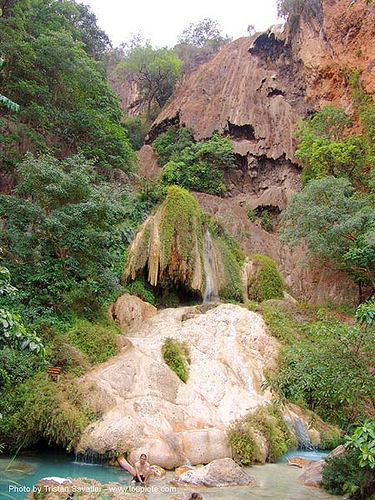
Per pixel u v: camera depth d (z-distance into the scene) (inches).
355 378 273.1
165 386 448.1
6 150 698.8
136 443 356.5
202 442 379.2
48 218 521.3
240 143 1203.9
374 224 701.9
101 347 482.3
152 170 1285.7
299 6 1262.3
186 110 1346.0
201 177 1162.0
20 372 404.2
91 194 564.1
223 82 1363.2
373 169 855.7
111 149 936.3
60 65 815.1
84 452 354.0
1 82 762.2
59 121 842.8
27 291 525.7
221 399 470.6
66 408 374.9
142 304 655.8
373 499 267.1
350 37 1093.8
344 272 856.3
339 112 996.6
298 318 700.7
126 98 1776.6
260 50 1355.8
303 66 1208.8
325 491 306.3
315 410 437.4
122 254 714.8
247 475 333.7
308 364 295.3
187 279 730.8
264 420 438.3
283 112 1193.4
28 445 382.3
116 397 407.5
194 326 604.1
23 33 784.3
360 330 282.2
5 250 534.3
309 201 794.8
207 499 281.4
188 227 751.7
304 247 945.5
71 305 553.0
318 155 943.0
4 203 542.9
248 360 545.0
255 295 813.2
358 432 220.7
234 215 1037.8
